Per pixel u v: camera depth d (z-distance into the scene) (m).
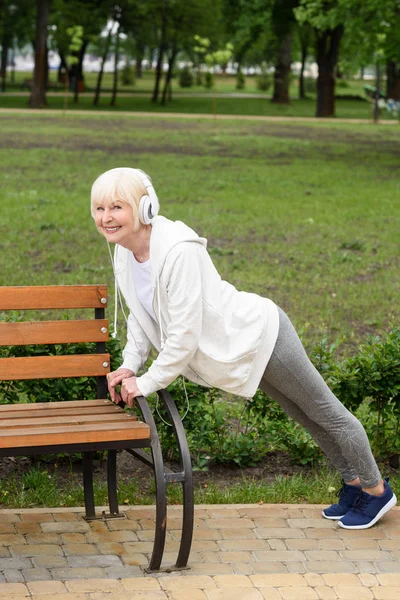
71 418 3.97
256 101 68.19
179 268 3.79
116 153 28.03
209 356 3.93
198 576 3.83
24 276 10.76
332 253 13.34
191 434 5.55
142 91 81.12
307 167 25.77
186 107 60.44
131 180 3.88
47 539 4.18
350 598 3.69
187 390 5.32
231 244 13.91
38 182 20.44
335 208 18.06
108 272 11.34
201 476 5.31
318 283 11.19
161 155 27.98
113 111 54.53
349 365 5.53
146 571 3.88
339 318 9.53
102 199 3.88
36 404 4.27
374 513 4.45
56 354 5.39
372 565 4.05
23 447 3.60
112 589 3.66
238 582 3.78
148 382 3.94
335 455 4.50
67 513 4.49
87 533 4.27
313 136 38.03
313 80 86.31
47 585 3.67
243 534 4.33
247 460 5.46
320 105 53.66
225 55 51.97
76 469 5.29
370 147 33.09
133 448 4.02
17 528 4.29
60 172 22.58
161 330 4.05
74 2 59.62
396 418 5.54
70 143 31.16
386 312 9.95
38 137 33.31
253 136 37.03
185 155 28.27
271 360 4.06
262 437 5.57
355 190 20.94
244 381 4.01
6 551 4.03
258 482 5.21
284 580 3.82
